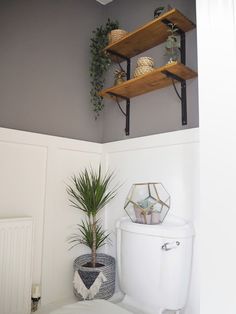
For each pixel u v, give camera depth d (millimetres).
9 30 1605
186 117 1559
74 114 1906
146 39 1728
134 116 1868
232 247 840
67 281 1715
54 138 1732
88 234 1695
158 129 1710
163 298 1267
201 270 909
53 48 1823
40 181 1641
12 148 1531
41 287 1579
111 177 1893
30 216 1571
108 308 1158
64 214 1739
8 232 1373
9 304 1351
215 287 868
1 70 1547
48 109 1751
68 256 1737
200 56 975
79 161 1865
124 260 1450
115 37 1832
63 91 1852
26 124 1630
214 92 924
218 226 877
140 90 1761
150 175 1636
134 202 1519
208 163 920
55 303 1617
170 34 1663
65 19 1920
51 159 1702
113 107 2029
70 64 1916
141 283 1344
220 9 934
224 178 875
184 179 1458
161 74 1513
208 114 934
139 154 1718
